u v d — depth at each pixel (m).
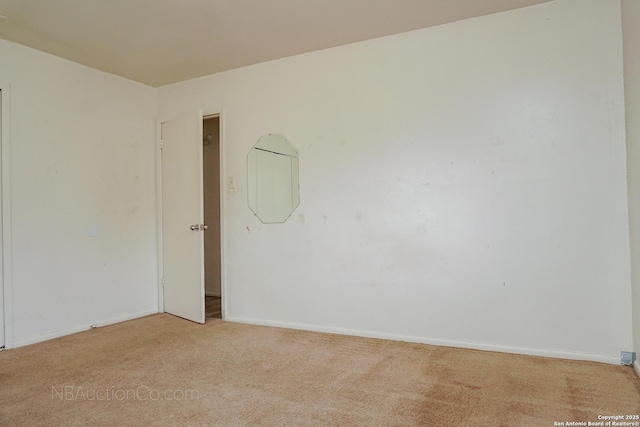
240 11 2.81
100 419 2.00
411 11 2.87
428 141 3.15
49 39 3.19
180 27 3.04
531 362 2.69
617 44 2.62
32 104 3.35
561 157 2.76
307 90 3.61
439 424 1.91
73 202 3.63
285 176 3.71
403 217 3.23
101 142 3.89
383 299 3.31
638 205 2.37
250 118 3.90
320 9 2.81
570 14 2.73
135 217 4.21
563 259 2.76
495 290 2.94
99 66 3.79
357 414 2.02
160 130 4.40
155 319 4.09
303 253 3.63
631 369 2.52
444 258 3.09
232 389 2.35
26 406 2.15
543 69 2.80
